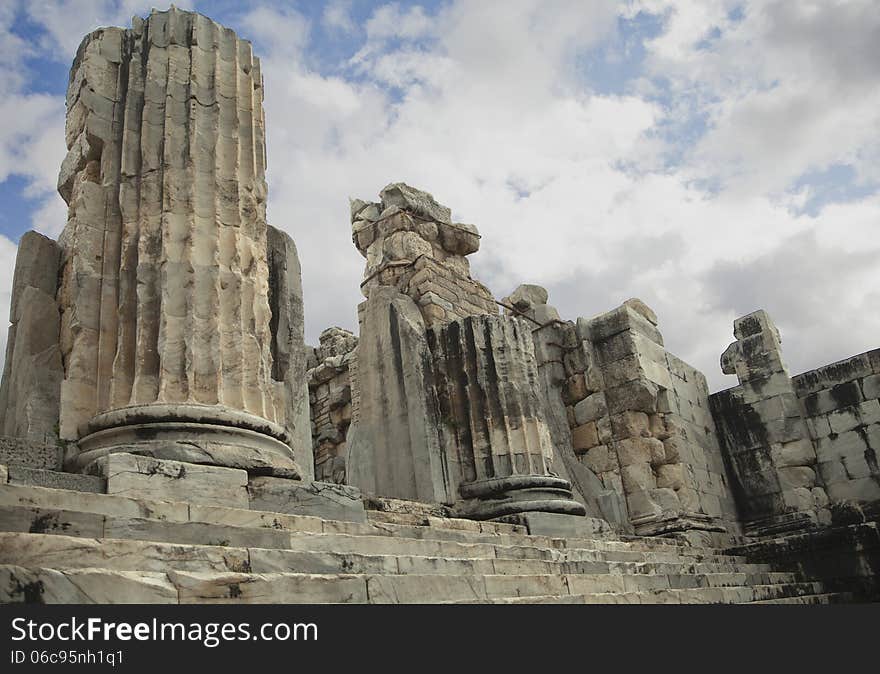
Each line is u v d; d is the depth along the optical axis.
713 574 10.91
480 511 12.17
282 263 10.83
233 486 7.09
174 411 7.43
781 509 18.22
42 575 3.97
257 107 9.77
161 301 7.95
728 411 19.53
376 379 13.77
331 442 19.00
